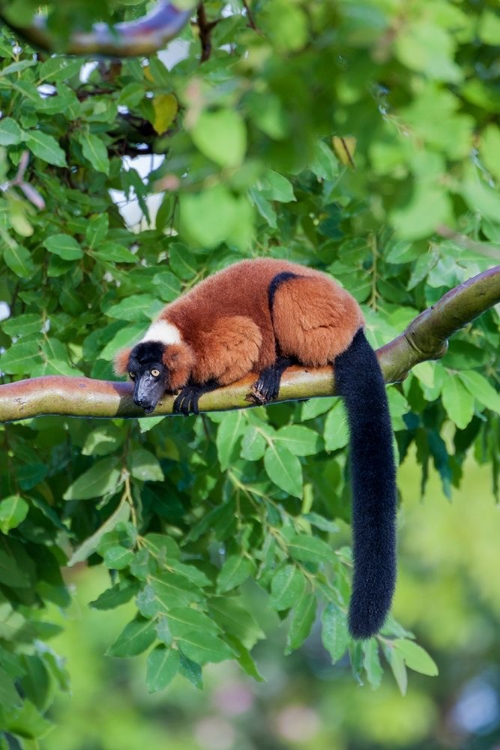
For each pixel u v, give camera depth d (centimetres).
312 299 985
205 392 993
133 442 1116
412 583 2420
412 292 1181
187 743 2233
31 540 1123
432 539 2273
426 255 1053
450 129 545
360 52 527
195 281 1114
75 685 1914
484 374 1182
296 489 1012
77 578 2019
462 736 2727
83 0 603
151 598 966
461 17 550
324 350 984
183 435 1180
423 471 1241
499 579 2269
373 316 1066
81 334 1178
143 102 1181
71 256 1063
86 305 1147
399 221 546
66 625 1934
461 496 2289
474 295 915
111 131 1292
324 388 1000
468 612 2480
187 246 1100
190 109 541
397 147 546
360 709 2544
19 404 930
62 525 1146
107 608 1000
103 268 1161
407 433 1234
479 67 604
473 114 567
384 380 998
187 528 1195
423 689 2703
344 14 521
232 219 548
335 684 2608
